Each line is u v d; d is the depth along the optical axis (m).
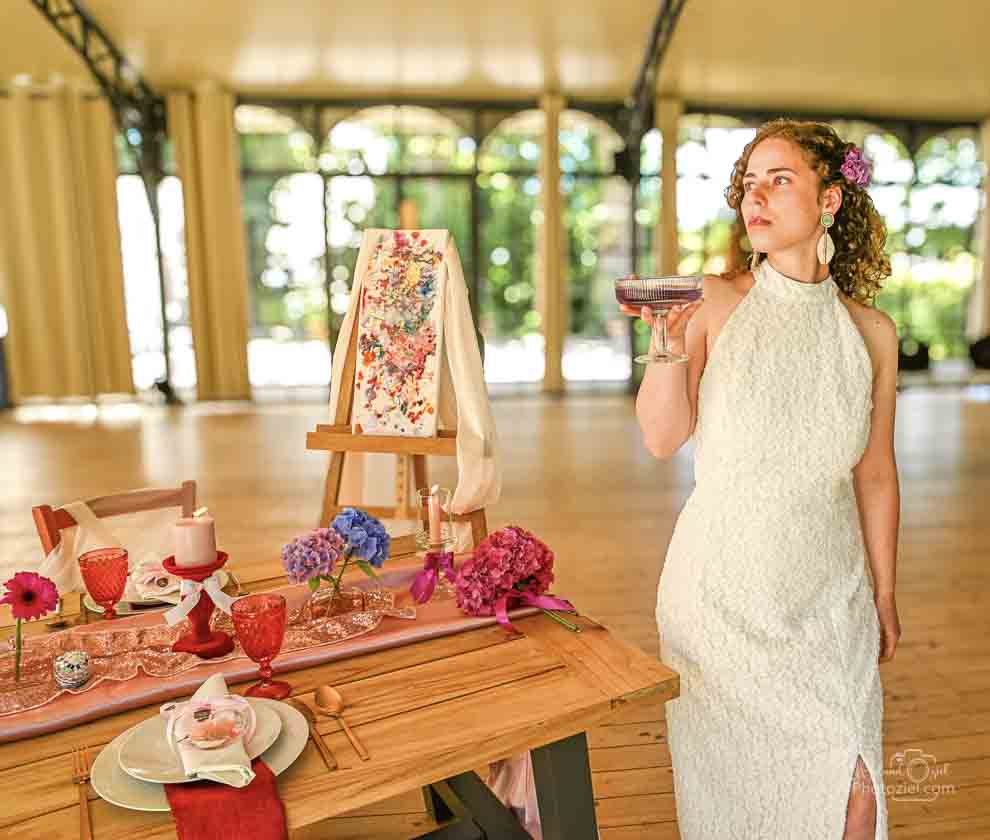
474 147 9.92
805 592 1.38
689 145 10.22
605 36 7.72
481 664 1.31
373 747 1.08
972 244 11.23
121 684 1.26
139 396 9.91
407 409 2.48
